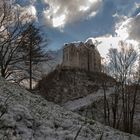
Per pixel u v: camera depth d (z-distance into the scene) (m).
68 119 17.53
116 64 56.38
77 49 99.69
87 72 91.62
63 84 81.38
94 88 80.94
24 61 37.50
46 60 38.75
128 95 55.69
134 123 55.22
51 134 13.13
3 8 39.22
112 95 67.06
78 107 64.81
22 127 12.55
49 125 14.38
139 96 62.78
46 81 54.38
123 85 55.44
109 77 63.88
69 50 100.94
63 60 101.00
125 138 20.55
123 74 55.34
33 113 15.38
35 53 37.72
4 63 36.44
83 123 18.14
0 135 10.96
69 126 15.50
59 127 14.83
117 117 56.84
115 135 19.55
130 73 55.19
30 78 37.53
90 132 16.00
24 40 37.66
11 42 37.34
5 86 20.70
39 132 12.96
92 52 96.19
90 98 72.94
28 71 37.56
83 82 84.69
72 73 88.81
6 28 38.16
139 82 53.56
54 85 79.62
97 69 91.88
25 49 37.62
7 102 14.84
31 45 37.84
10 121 12.38
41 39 38.69
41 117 15.31
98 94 74.88
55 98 74.06
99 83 83.50
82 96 76.56
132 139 22.11
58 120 16.12
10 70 36.88
